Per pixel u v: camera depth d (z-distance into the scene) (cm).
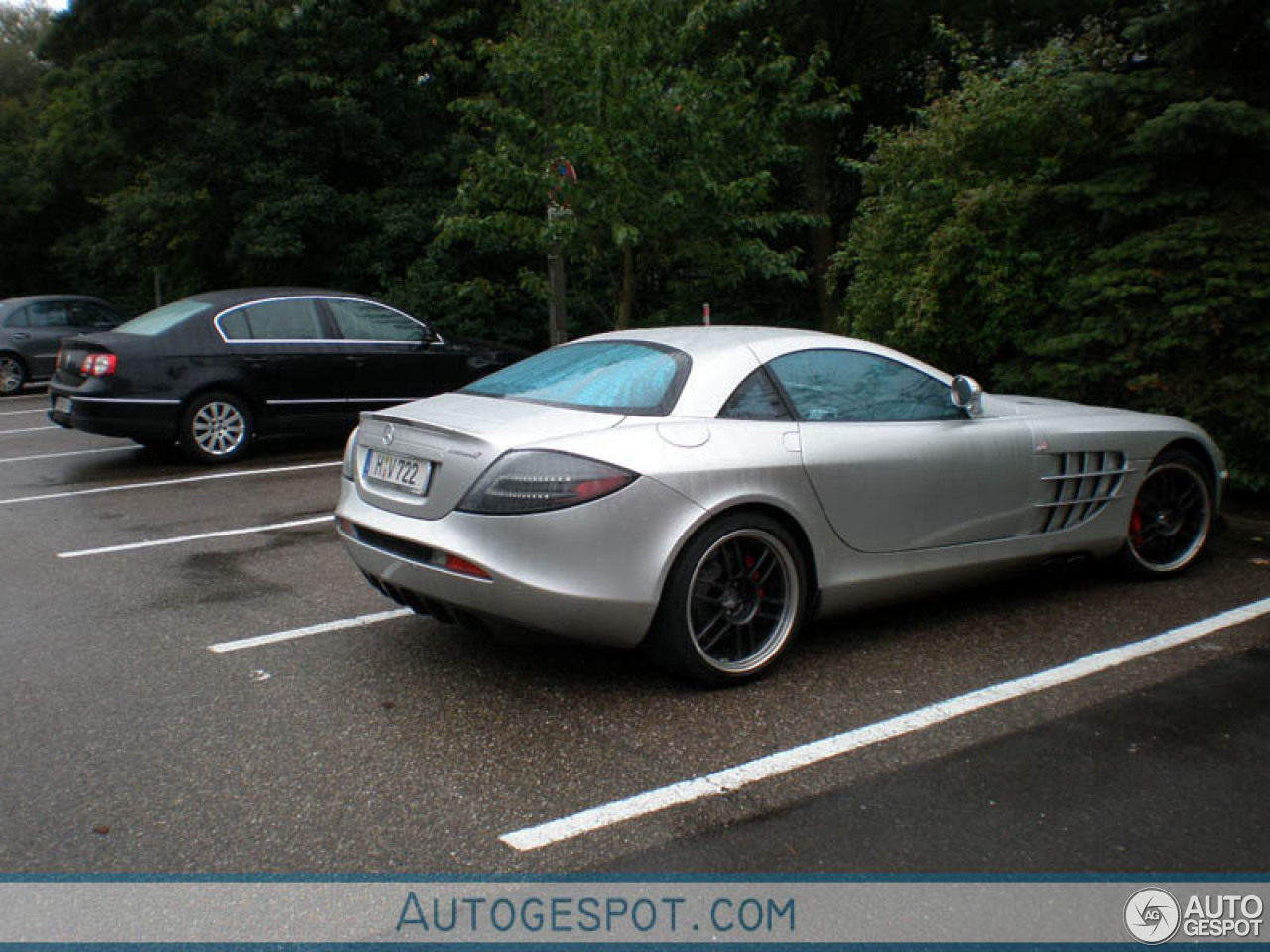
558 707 390
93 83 1969
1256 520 693
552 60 1085
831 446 429
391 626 491
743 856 288
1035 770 335
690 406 410
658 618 393
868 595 448
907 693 399
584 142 1057
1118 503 526
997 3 1558
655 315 1612
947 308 882
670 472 385
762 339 449
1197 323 722
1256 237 718
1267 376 710
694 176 1121
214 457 966
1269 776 329
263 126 1847
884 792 321
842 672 422
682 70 1128
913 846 291
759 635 419
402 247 1870
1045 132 882
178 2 1891
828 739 360
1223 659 431
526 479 371
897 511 448
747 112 1198
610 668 430
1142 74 793
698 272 1458
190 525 720
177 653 457
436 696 403
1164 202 763
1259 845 290
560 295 1218
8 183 2953
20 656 455
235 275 2106
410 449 406
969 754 347
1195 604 508
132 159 2403
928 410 475
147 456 1020
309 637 476
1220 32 760
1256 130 717
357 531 430
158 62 1909
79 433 1212
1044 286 846
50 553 645
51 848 297
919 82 1752
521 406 420
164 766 347
